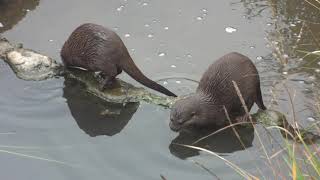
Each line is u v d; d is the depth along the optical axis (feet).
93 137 61.82
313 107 63.87
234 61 62.59
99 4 84.79
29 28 79.77
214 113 62.39
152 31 79.00
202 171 56.85
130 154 59.16
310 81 68.44
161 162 58.03
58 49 75.82
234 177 55.67
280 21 79.66
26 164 57.41
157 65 72.74
